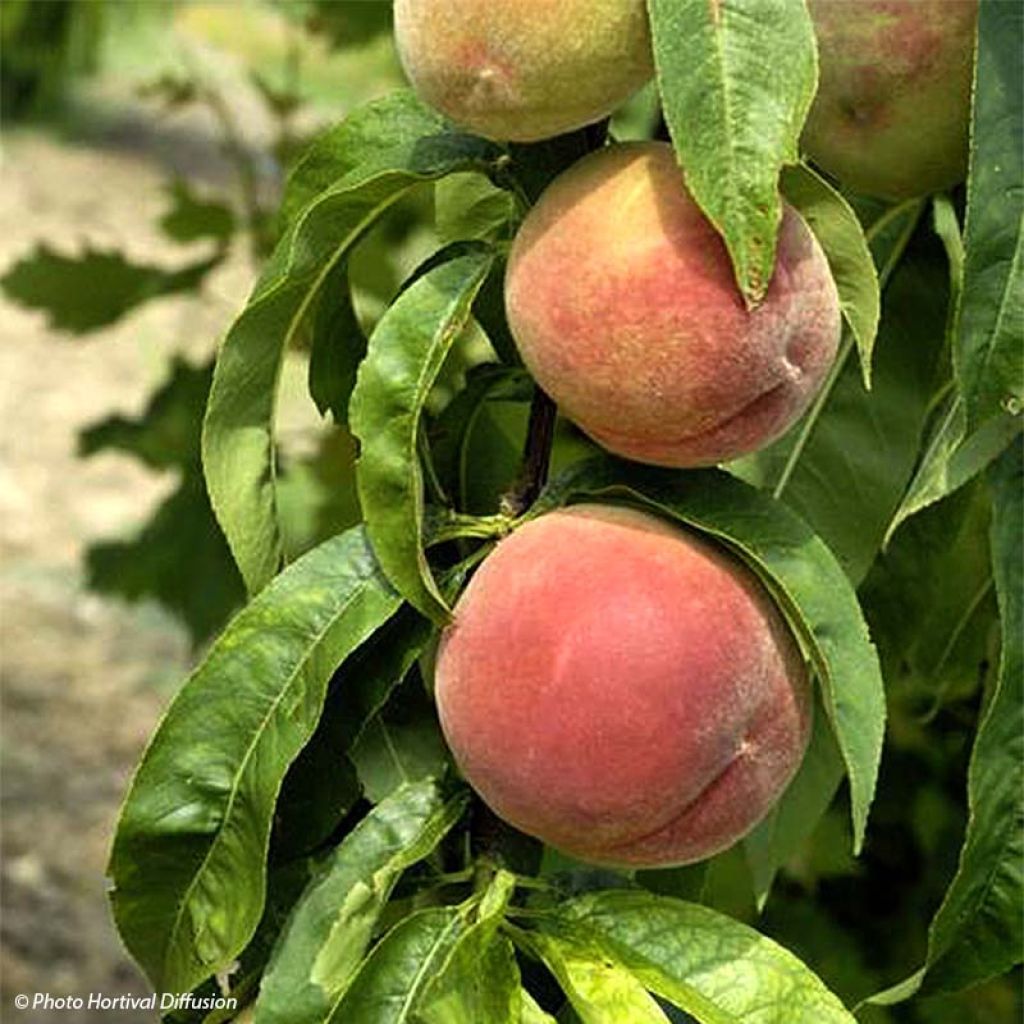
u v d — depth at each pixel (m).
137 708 2.37
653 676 0.62
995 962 0.69
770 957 0.64
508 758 0.62
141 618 2.56
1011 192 0.65
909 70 0.69
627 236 0.61
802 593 0.63
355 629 0.64
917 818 1.11
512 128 0.63
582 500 0.65
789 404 0.63
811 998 0.64
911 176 0.71
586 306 0.62
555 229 0.62
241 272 3.12
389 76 1.46
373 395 0.64
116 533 2.80
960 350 0.66
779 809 0.77
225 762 0.65
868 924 1.13
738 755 0.63
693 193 0.59
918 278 0.76
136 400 3.19
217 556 1.32
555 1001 0.68
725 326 0.61
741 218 0.60
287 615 0.65
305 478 1.26
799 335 0.62
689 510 0.64
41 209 3.88
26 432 3.09
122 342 3.33
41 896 1.99
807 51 0.60
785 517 0.64
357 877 0.66
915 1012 1.10
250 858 0.64
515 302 0.63
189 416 1.33
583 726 0.62
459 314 0.64
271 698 0.65
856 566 0.75
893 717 1.07
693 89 0.60
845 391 0.76
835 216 0.64
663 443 0.63
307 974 0.65
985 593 0.83
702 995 0.64
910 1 0.68
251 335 0.68
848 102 0.69
